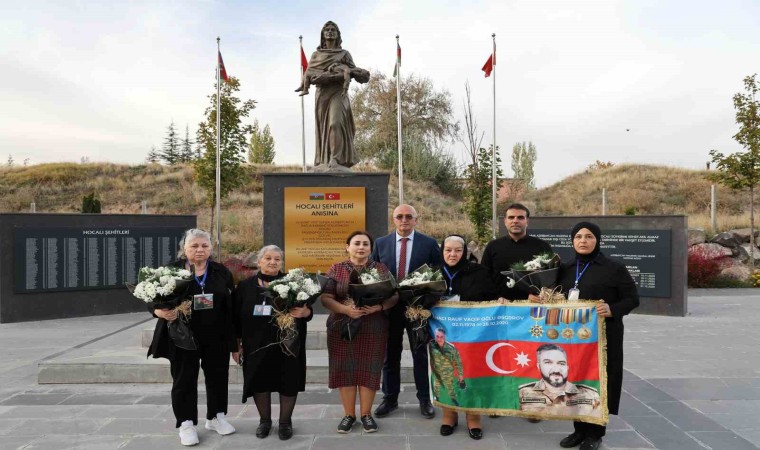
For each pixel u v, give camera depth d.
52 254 10.81
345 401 4.74
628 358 7.41
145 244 11.82
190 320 4.42
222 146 16.44
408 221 5.45
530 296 4.57
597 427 4.30
